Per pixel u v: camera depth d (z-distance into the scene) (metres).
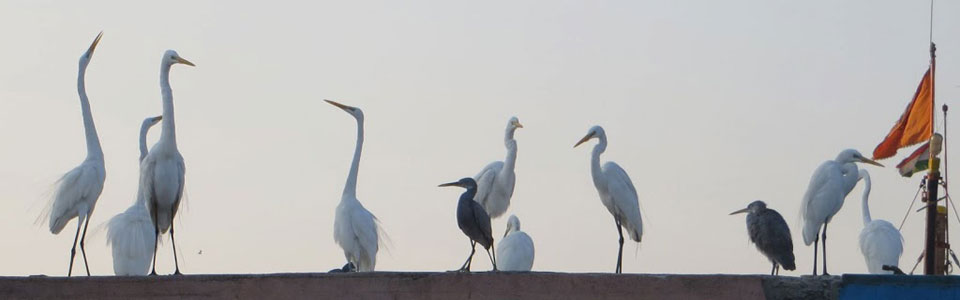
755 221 21.88
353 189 24.67
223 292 16.91
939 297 17.34
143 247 22.91
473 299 16.89
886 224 25.03
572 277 17.03
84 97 22.23
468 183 22.77
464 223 22.48
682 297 17.14
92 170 21.56
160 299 16.83
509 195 26.91
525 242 24.75
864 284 17.39
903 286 17.36
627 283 17.08
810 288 17.36
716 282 17.23
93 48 22.62
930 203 28.05
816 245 22.67
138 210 23.27
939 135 28.34
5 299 16.53
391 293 16.91
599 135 24.03
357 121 25.34
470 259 22.88
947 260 28.83
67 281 16.72
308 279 16.95
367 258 24.34
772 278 17.41
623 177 23.88
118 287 16.80
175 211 21.39
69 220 21.70
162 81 21.45
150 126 25.58
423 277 16.94
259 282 16.92
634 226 24.16
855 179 22.75
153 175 21.00
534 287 16.97
